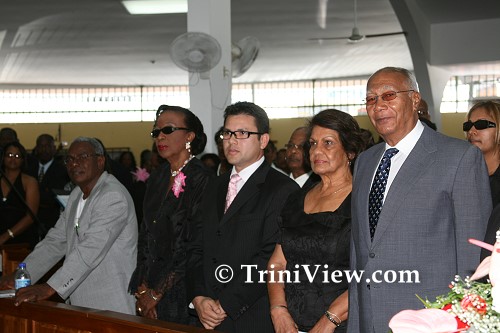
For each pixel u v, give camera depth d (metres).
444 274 2.61
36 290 3.45
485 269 1.49
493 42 15.98
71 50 18.28
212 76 7.46
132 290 3.68
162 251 3.61
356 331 2.78
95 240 3.63
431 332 1.38
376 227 2.70
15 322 3.51
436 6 14.93
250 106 3.49
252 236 3.31
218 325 3.27
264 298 3.27
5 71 21.42
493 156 3.67
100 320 2.94
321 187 3.19
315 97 24.72
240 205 3.37
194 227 3.52
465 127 3.72
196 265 3.44
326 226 3.03
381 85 2.73
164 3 13.91
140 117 25.19
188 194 3.62
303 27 16.23
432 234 2.62
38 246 4.09
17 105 25.14
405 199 2.66
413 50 15.73
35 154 8.58
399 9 14.38
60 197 5.33
